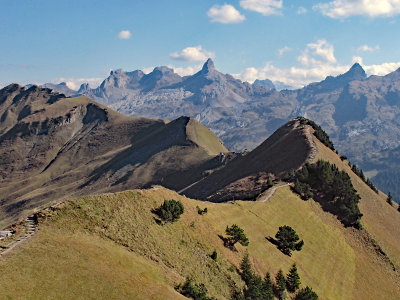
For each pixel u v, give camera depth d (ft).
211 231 189.67
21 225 125.70
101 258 118.32
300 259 229.25
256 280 165.27
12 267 97.50
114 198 161.07
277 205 285.23
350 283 234.99
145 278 121.70
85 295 99.91
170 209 172.55
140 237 146.92
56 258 108.27
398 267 289.94
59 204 141.08
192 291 130.82
